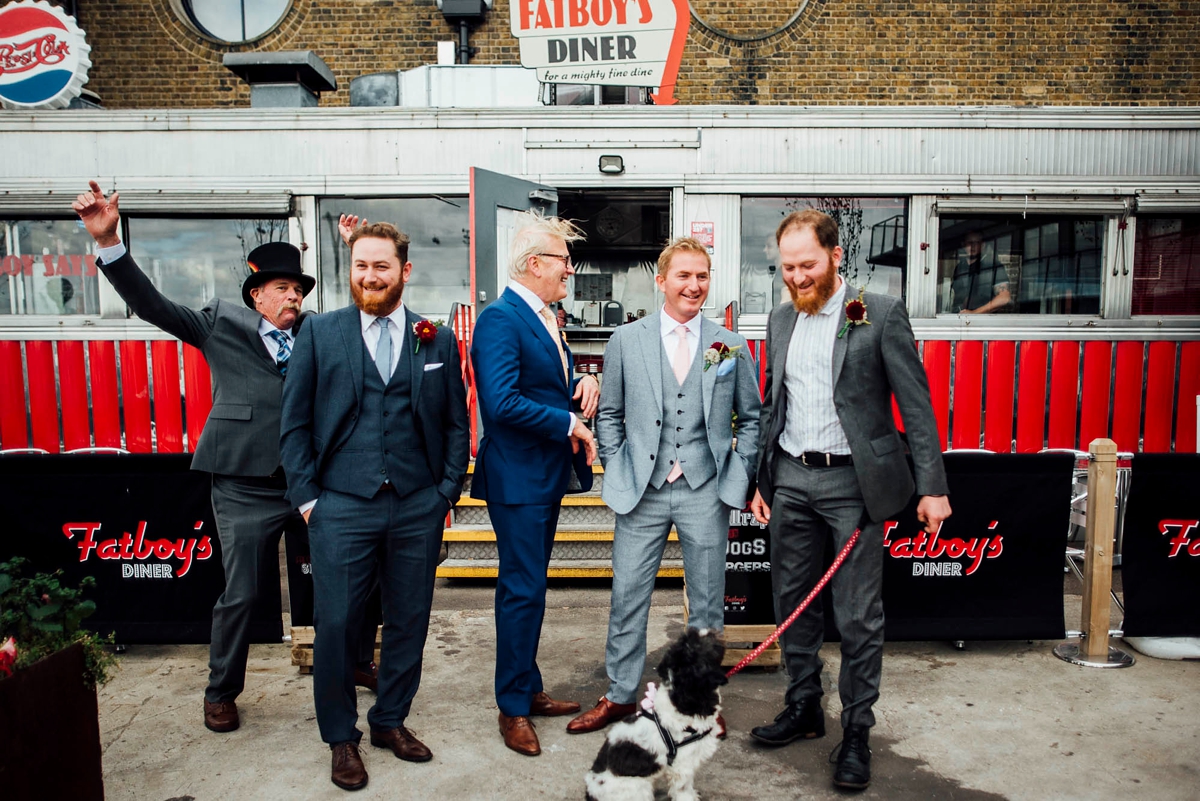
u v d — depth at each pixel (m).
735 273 5.64
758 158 5.57
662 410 2.82
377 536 2.56
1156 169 5.54
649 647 3.77
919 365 2.56
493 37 8.14
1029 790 2.49
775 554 2.80
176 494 3.52
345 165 5.59
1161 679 3.35
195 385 5.59
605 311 7.49
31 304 5.62
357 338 2.56
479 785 2.53
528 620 2.75
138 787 2.53
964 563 3.59
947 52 8.05
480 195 5.07
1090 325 5.64
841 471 2.57
